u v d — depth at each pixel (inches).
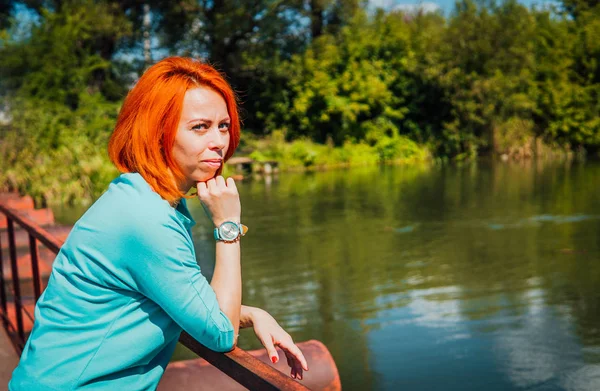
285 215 507.5
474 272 303.4
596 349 191.3
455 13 1323.8
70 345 53.5
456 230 422.0
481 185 708.0
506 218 468.1
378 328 220.7
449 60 1270.9
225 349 54.5
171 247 52.6
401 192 653.3
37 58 781.3
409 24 1316.4
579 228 416.8
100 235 52.8
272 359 60.7
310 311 244.4
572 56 1425.9
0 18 1020.5
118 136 56.8
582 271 298.8
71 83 824.3
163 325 55.4
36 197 602.2
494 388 165.2
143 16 1160.8
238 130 60.4
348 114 1155.9
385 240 392.2
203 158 56.7
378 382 173.2
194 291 53.1
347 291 272.4
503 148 1256.2
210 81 57.3
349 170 989.8
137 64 1119.0
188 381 110.6
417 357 190.2
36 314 56.4
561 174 839.7
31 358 54.5
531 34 1343.5
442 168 994.7
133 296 54.0
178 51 1202.6
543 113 1349.7
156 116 55.2
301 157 1042.7
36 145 634.2
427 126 1246.9
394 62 1266.0
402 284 283.0
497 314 232.8
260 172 942.4
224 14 1166.3
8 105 714.2
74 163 636.1
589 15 1542.8
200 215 487.2
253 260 341.7
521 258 333.1
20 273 214.5
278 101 1192.8
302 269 317.4
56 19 863.1
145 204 53.2
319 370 118.7
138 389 55.7
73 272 53.8
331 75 1222.3
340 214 506.9
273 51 1222.9
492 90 1226.6
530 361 185.2
